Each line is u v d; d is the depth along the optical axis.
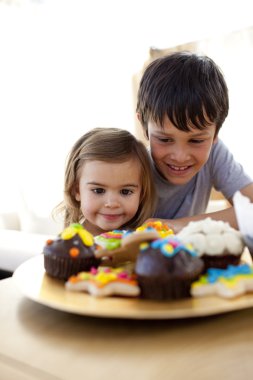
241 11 2.44
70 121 2.94
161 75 0.99
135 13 2.84
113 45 2.96
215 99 0.98
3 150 2.65
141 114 1.08
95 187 1.04
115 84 2.96
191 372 0.40
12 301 0.61
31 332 0.50
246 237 0.61
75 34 2.99
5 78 2.71
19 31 2.79
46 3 2.91
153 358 0.43
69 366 0.42
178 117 0.93
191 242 0.62
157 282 0.51
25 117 2.78
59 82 2.95
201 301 0.51
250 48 2.42
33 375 0.42
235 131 2.49
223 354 0.43
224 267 0.62
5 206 2.44
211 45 2.54
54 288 0.57
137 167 1.07
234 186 1.22
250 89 2.44
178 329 0.50
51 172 2.55
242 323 0.51
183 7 2.63
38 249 1.39
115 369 0.41
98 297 0.53
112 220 1.05
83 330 0.50
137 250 0.60
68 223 1.19
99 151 1.05
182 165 1.04
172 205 1.26
